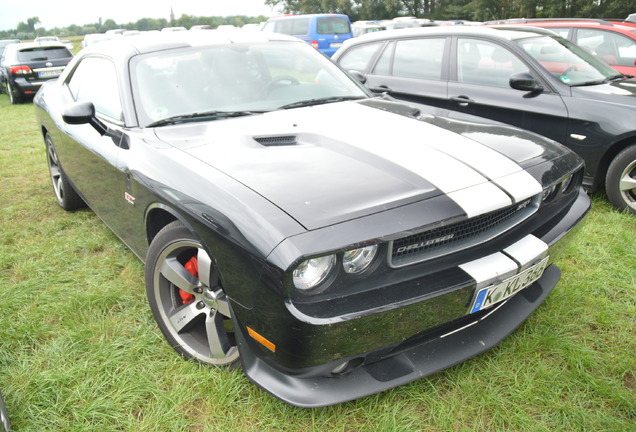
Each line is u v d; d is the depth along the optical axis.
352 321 1.59
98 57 3.31
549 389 2.07
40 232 3.83
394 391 2.07
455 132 2.40
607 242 3.38
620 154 3.79
